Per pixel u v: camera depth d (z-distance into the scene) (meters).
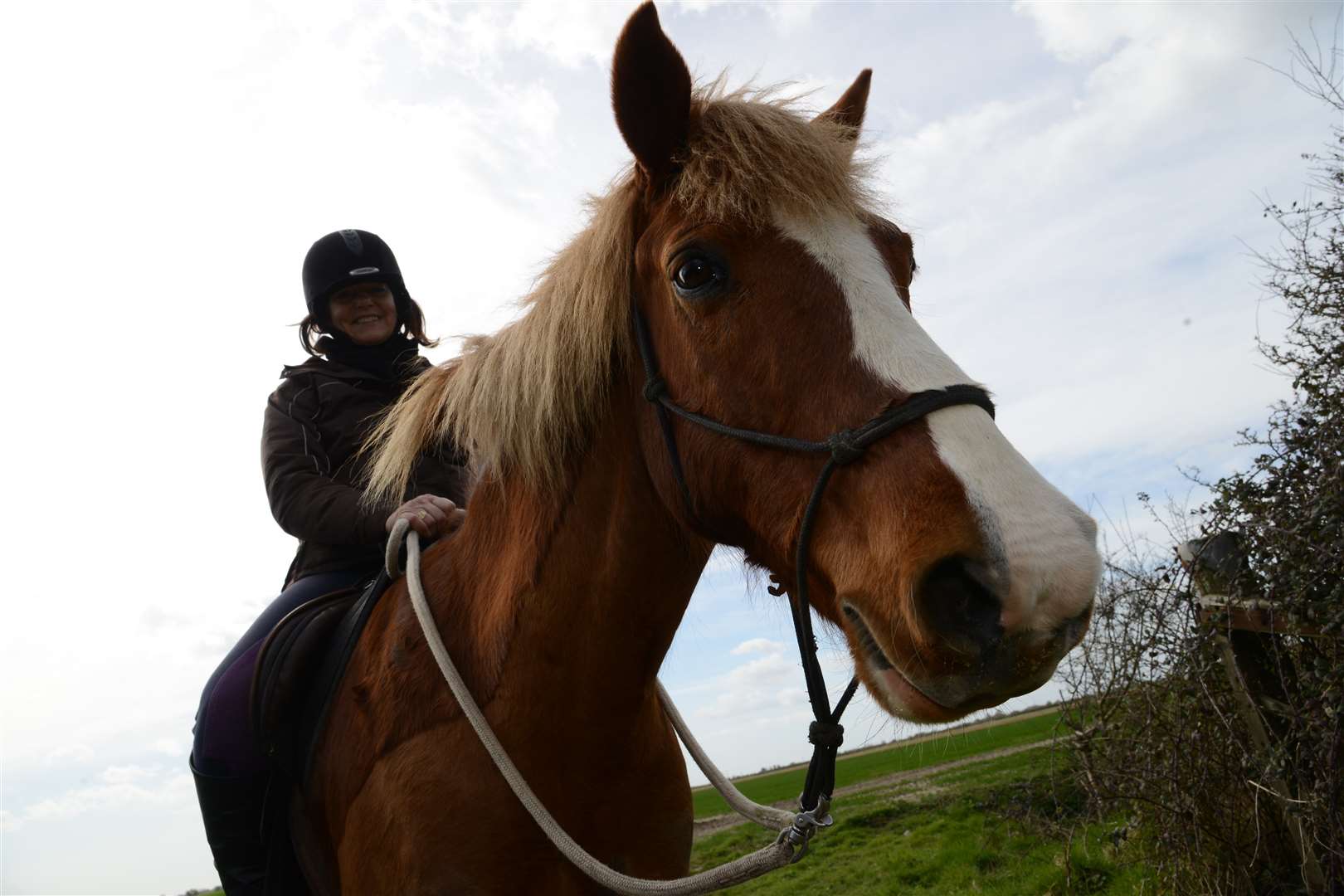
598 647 1.52
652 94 1.44
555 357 1.58
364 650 1.79
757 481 1.31
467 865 1.47
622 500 1.53
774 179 1.34
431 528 1.92
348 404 2.27
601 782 1.55
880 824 9.26
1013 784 6.24
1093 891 4.28
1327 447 2.81
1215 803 3.21
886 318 1.25
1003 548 1.02
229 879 1.89
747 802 1.68
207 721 1.85
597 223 1.60
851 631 1.22
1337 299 3.12
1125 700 3.47
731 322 1.32
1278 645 3.02
